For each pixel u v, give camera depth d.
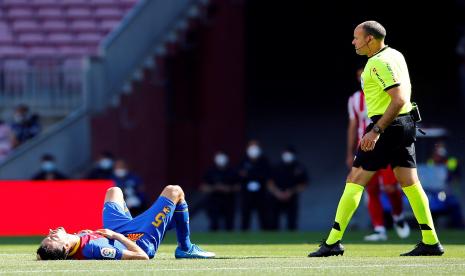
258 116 125.94
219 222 92.88
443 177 88.19
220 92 103.62
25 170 86.19
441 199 81.50
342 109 128.25
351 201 40.09
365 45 40.47
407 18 133.62
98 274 32.53
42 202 72.06
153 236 38.12
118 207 38.69
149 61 94.88
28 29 108.38
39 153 87.00
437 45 133.00
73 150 88.69
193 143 102.19
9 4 109.25
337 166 114.81
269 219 90.38
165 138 95.56
